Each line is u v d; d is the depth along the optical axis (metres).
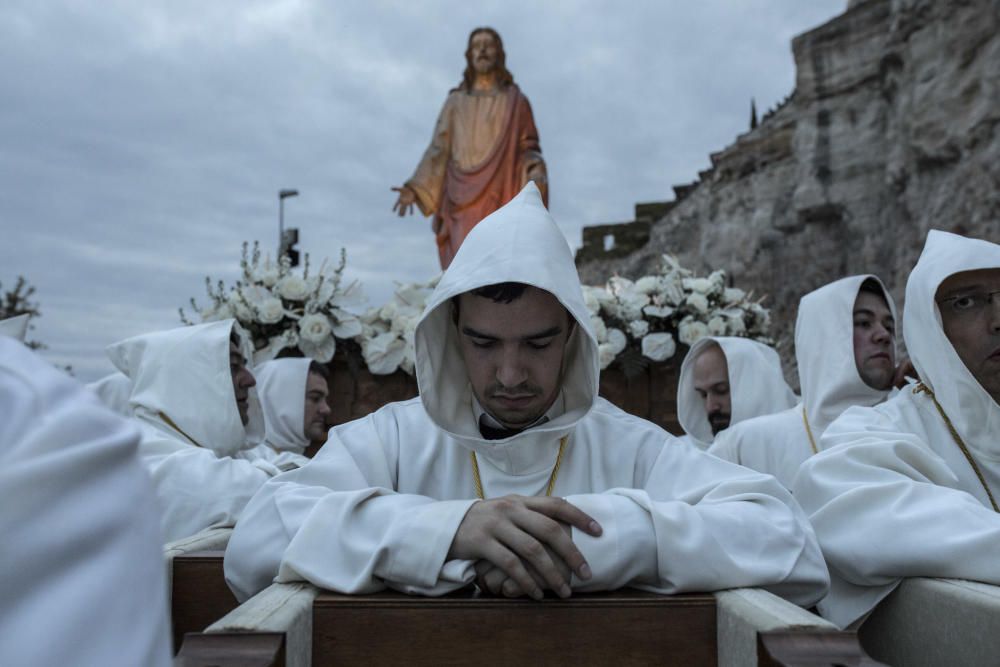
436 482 2.08
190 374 4.04
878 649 2.17
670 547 1.53
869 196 25.34
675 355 5.90
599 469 2.04
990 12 18.81
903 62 21.95
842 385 3.83
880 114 25.34
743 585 1.55
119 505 0.47
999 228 18.50
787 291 27.92
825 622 1.21
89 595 0.42
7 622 0.40
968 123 19.28
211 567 2.12
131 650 0.43
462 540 1.49
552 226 1.98
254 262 5.96
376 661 1.40
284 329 5.87
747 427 4.10
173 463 3.36
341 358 5.97
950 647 1.81
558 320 1.89
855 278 3.91
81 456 0.46
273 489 1.87
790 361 26.11
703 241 32.12
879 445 2.28
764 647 1.16
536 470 2.02
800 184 27.05
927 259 2.65
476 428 2.08
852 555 2.07
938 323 2.55
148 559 0.47
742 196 30.61
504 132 10.84
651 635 1.43
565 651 1.41
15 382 0.51
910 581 2.00
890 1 25.03
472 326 1.88
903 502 2.08
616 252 37.91
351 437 2.11
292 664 1.25
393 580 1.52
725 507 1.69
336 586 1.53
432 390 2.03
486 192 10.81
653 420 5.94
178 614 2.11
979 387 2.49
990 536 1.89
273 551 1.74
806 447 3.95
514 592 1.45
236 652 1.12
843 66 26.17
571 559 1.47
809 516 2.28
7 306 7.30
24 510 0.43
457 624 1.41
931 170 20.80
